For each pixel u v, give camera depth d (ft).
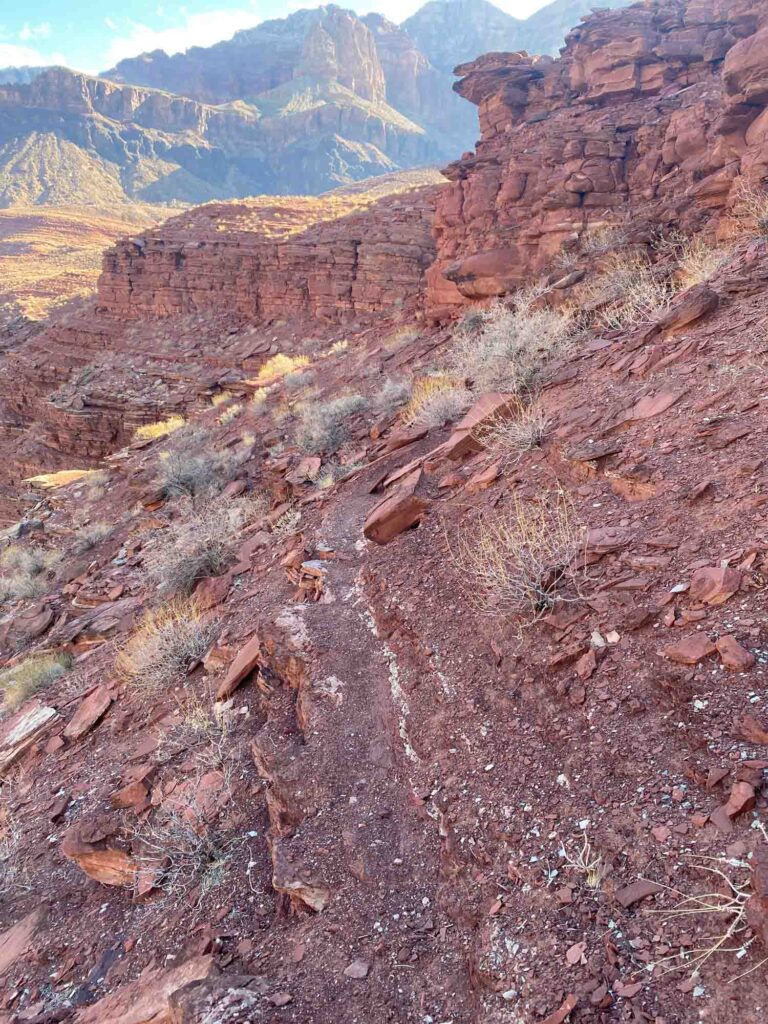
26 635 40.88
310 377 69.46
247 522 37.88
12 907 16.22
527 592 15.11
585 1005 8.34
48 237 515.09
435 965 10.21
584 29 63.98
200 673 22.86
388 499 24.72
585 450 19.40
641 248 40.16
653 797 10.18
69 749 22.66
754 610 11.68
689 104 48.93
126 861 15.34
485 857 11.10
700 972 8.12
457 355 43.65
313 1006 10.03
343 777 14.20
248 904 12.87
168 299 144.15
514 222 56.08
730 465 15.56
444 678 15.20
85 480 73.36
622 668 12.34
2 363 170.91
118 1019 11.30
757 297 23.25
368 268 115.96
